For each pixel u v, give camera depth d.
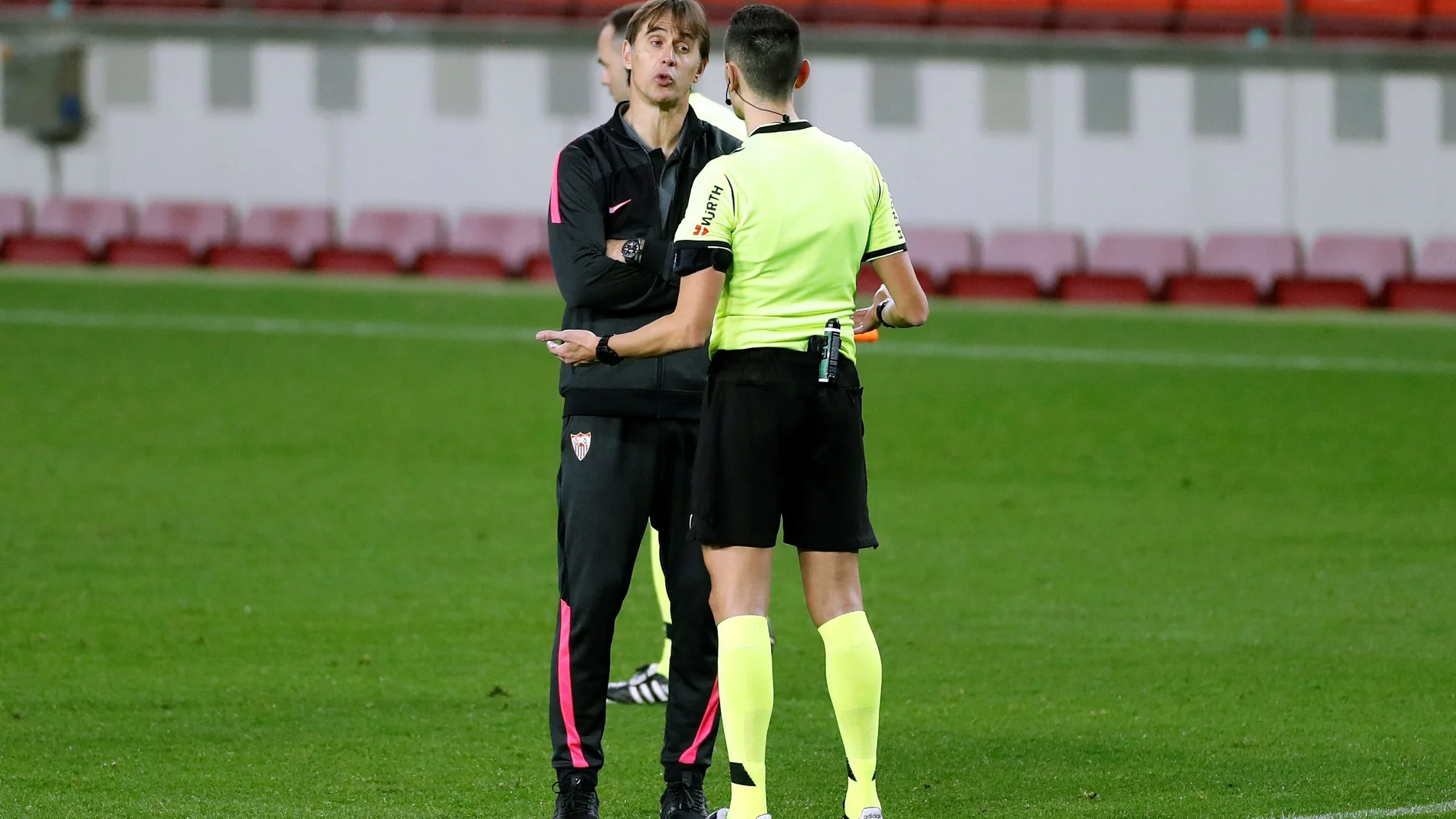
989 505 32.50
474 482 33.81
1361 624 23.61
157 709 18.89
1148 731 18.39
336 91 73.56
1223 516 31.56
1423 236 68.12
